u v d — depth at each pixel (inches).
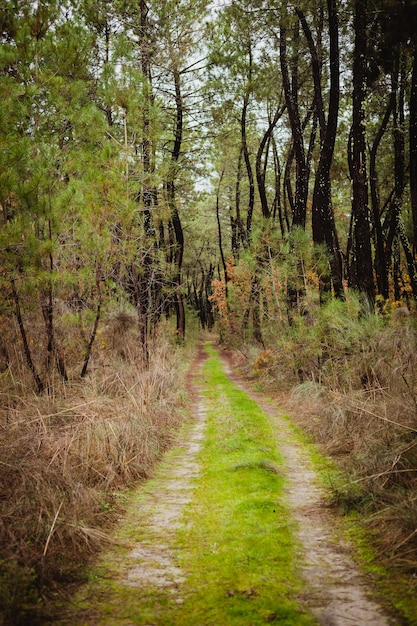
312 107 753.0
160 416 366.0
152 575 152.3
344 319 405.1
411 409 262.7
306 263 510.9
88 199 382.6
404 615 125.9
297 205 627.2
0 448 227.5
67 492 202.2
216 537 177.3
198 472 265.4
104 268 415.2
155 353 532.7
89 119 396.5
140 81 449.7
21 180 359.3
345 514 197.9
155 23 636.1
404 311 400.5
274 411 442.9
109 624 125.2
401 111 713.6
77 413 306.3
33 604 135.0
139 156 483.5
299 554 163.6
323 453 292.0
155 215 488.7
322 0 501.7
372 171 729.0
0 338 389.4
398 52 501.7
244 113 891.4
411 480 206.4
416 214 442.3
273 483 233.8
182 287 601.6
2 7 399.2
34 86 366.0
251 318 897.5
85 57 414.0
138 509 213.5
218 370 772.6
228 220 1469.0
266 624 122.5
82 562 162.1
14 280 348.8
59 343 396.2
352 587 141.6
